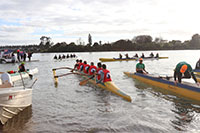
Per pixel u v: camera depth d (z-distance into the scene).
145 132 4.80
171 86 9.05
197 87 7.53
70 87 10.30
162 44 138.38
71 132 4.78
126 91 9.28
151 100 7.68
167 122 5.42
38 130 4.87
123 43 131.50
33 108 6.63
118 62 28.94
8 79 6.59
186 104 7.10
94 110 6.47
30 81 12.36
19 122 5.36
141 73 12.75
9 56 29.92
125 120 5.56
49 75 15.12
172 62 27.95
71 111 6.36
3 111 5.07
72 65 24.78
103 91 9.28
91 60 35.47
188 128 5.02
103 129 4.95
